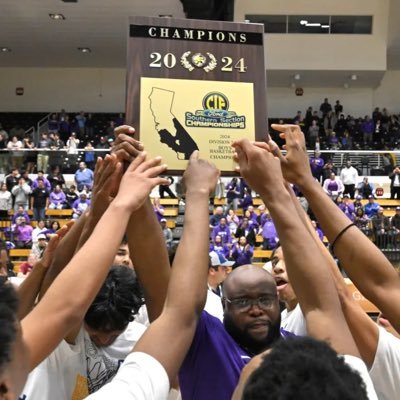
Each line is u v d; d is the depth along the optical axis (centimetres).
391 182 1616
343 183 1594
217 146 149
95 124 2225
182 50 150
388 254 1243
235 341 151
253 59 152
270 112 2269
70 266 108
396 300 126
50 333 102
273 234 1279
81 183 1526
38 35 2019
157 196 1545
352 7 1928
